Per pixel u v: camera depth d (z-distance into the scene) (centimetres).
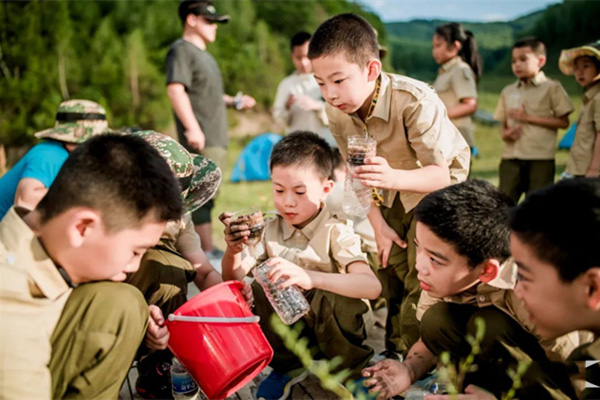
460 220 171
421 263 181
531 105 454
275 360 214
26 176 278
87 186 145
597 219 138
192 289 336
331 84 224
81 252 151
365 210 233
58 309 156
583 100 423
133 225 150
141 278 205
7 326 143
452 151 240
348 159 222
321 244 218
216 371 177
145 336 175
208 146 436
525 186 474
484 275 177
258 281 200
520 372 164
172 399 207
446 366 192
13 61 1073
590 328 150
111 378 158
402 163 246
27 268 150
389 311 258
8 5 1094
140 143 157
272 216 233
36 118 1032
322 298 213
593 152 409
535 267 146
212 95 433
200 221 429
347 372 208
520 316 181
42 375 146
